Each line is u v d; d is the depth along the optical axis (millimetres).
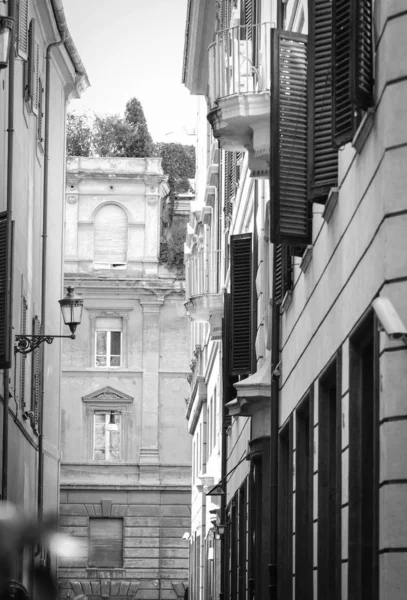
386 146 12219
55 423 47312
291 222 18312
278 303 23031
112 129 88812
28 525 24531
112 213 80312
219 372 47625
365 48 12680
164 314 80062
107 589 77938
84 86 50781
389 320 11453
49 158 45656
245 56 24562
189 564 72562
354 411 14438
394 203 12156
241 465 33969
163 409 79375
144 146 88062
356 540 14211
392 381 11891
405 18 12094
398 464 11781
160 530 78688
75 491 78625
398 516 11734
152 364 79562
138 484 78562
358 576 14156
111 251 80188
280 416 23859
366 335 13945
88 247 79875
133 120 89125
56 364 47375
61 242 48500
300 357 20344
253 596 29578
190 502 78875
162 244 80562
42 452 41688
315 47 15742
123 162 80062
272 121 18438
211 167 47531
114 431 79250
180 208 81500
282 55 18531
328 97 15695
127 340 79625
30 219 39406
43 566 29469
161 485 78625
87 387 79188
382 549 11875
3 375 31844
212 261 43281
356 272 14164
